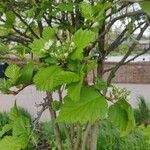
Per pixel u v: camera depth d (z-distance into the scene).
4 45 0.52
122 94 0.43
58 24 0.50
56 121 0.38
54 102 0.51
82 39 0.37
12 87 0.46
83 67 0.37
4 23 0.52
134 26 0.51
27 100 2.64
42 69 0.37
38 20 0.50
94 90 0.39
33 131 0.48
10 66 0.43
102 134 1.42
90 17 0.43
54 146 0.83
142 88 3.57
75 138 0.63
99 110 0.38
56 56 0.37
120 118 0.41
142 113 1.78
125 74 4.02
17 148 0.46
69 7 0.45
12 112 0.51
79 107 0.39
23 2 0.50
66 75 0.36
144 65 3.98
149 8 0.40
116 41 0.53
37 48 0.38
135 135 1.40
